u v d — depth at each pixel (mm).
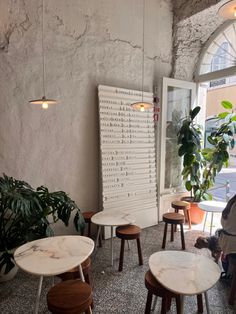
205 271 1530
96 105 3170
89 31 3033
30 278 2334
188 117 3834
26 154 2686
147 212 3619
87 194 3191
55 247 1666
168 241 3117
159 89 3729
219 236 2146
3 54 2471
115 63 3299
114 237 3229
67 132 2955
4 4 2447
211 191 4441
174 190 3990
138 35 3500
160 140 3744
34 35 2637
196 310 1898
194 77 4109
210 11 3406
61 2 2791
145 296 2055
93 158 3209
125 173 3381
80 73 3000
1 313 1866
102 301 1989
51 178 2881
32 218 2211
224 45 3727
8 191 2062
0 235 2223
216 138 3590
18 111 2600
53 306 1307
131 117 3432
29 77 2637
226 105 3660
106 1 3146
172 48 3900
